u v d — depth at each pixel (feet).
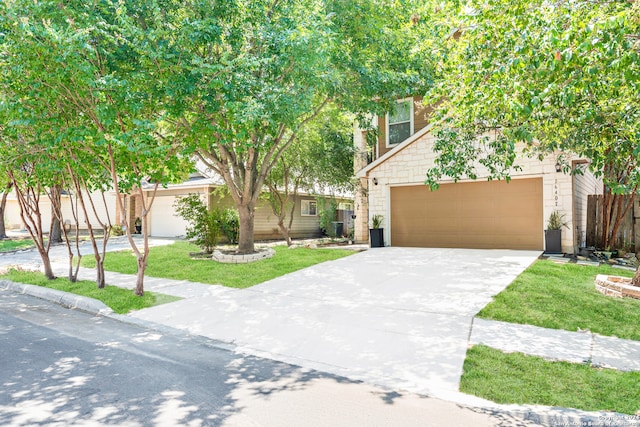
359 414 11.38
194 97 25.84
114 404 11.99
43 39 21.48
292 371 14.71
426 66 38.19
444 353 15.84
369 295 25.22
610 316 19.83
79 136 23.11
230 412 11.49
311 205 81.76
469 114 18.85
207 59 25.58
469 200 43.45
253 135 37.17
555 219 37.24
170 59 24.26
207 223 44.93
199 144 26.73
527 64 14.51
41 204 92.84
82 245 60.08
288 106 28.81
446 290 25.26
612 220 42.55
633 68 12.93
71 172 27.94
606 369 14.08
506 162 20.21
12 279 33.42
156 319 21.81
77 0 22.38
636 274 23.71
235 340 18.35
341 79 33.50
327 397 12.51
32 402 12.12
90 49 20.68
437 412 11.50
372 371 14.52
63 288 29.09
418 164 45.65
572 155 35.65
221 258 39.45
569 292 23.48
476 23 18.08
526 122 17.48
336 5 32.37
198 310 23.31
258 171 48.03
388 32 35.32
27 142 26.76
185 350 17.19
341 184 54.75
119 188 27.61
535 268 30.01
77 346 17.65
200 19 26.16
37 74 22.07
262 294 26.73
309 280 30.25
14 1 20.25
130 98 22.74
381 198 48.26
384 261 36.52
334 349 16.81
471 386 13.03
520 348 16.15
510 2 15.75
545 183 38.34
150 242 62.28
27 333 19.62
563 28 13.91
